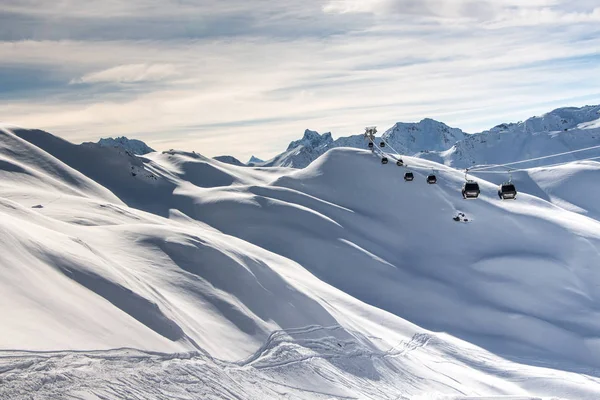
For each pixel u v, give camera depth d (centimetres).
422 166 14788
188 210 13562
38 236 3903
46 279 3306
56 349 2747
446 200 13212
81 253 4059
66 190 11281
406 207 13162
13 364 2502
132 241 5625
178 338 3725
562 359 8206
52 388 2497
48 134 16150
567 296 9981
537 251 11281
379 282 9938
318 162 15300
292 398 3750
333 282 9988
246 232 11894
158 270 5097
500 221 12350
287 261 8850
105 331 3191
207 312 4666
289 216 12200
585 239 11456
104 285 3712
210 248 5697
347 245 11062
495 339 8606
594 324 9250
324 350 5003
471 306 9450
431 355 6456
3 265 3120
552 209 13225
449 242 11900
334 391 4188
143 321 3638
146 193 14988
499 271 10700
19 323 2759
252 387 3625
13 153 13325
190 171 17562
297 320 5309
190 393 3081
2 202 5228
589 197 19812
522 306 9775
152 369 3098
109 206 8781
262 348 4481
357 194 13850
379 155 15100
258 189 14112
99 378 2739
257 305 5181
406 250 11762
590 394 6206
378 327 6762
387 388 4744
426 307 9356
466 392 5369
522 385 6291
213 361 3741
